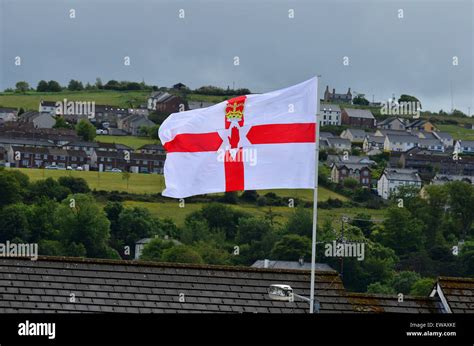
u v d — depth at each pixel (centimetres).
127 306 7406
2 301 7200
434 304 8162
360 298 8031
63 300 7319
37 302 7269
